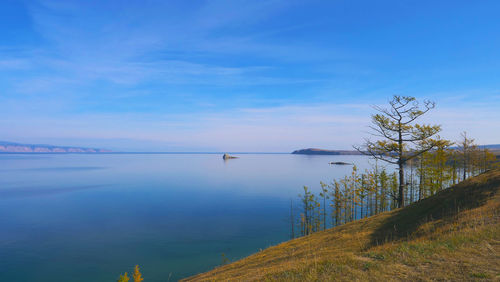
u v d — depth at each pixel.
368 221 29.67
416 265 8.48
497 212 15.24
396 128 38.06
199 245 77.00
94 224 99.75
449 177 49.25
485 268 7.47
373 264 9.05
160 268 60.31
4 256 68.00
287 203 142.00
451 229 14.51
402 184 38.81
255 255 28.56
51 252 70.81
